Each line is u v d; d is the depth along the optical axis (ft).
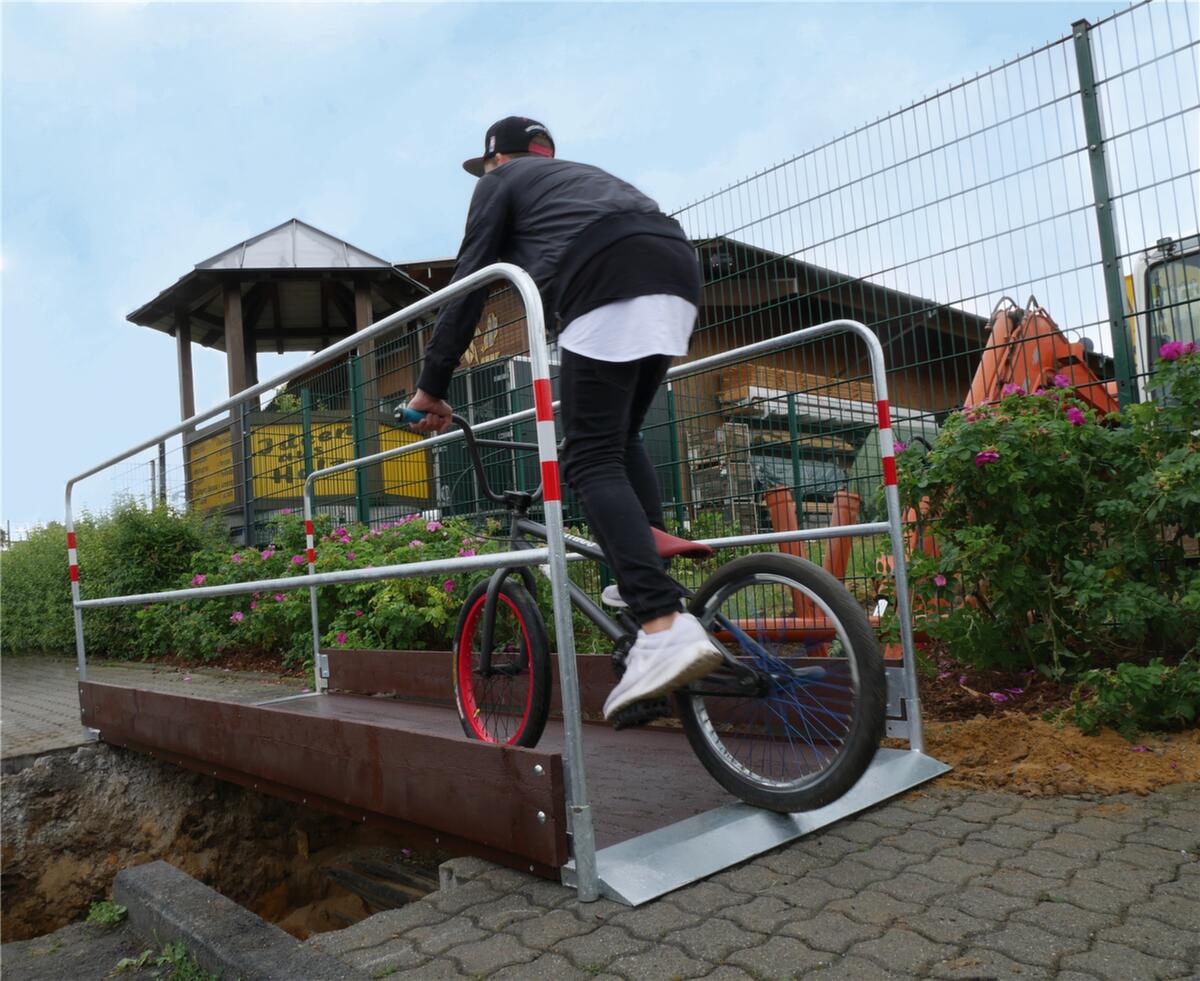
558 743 10.81
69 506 15.53
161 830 14.11
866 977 4.86
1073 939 5.16
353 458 24.26
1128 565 10.75
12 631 34.22
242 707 10.73
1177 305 12.10
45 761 13.98
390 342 23.11
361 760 8.55
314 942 6.10
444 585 18.16
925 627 11.30
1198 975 4.68
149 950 7.54
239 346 39.37
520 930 5.82
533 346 6.53
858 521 13.70
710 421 16.63
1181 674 9.18
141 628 28.12
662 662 6.04
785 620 7.44
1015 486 10.89
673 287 6.55
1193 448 10.40
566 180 6.90
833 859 6.67
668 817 7.66
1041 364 13.51
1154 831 6.93
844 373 15.24
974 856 6.59
